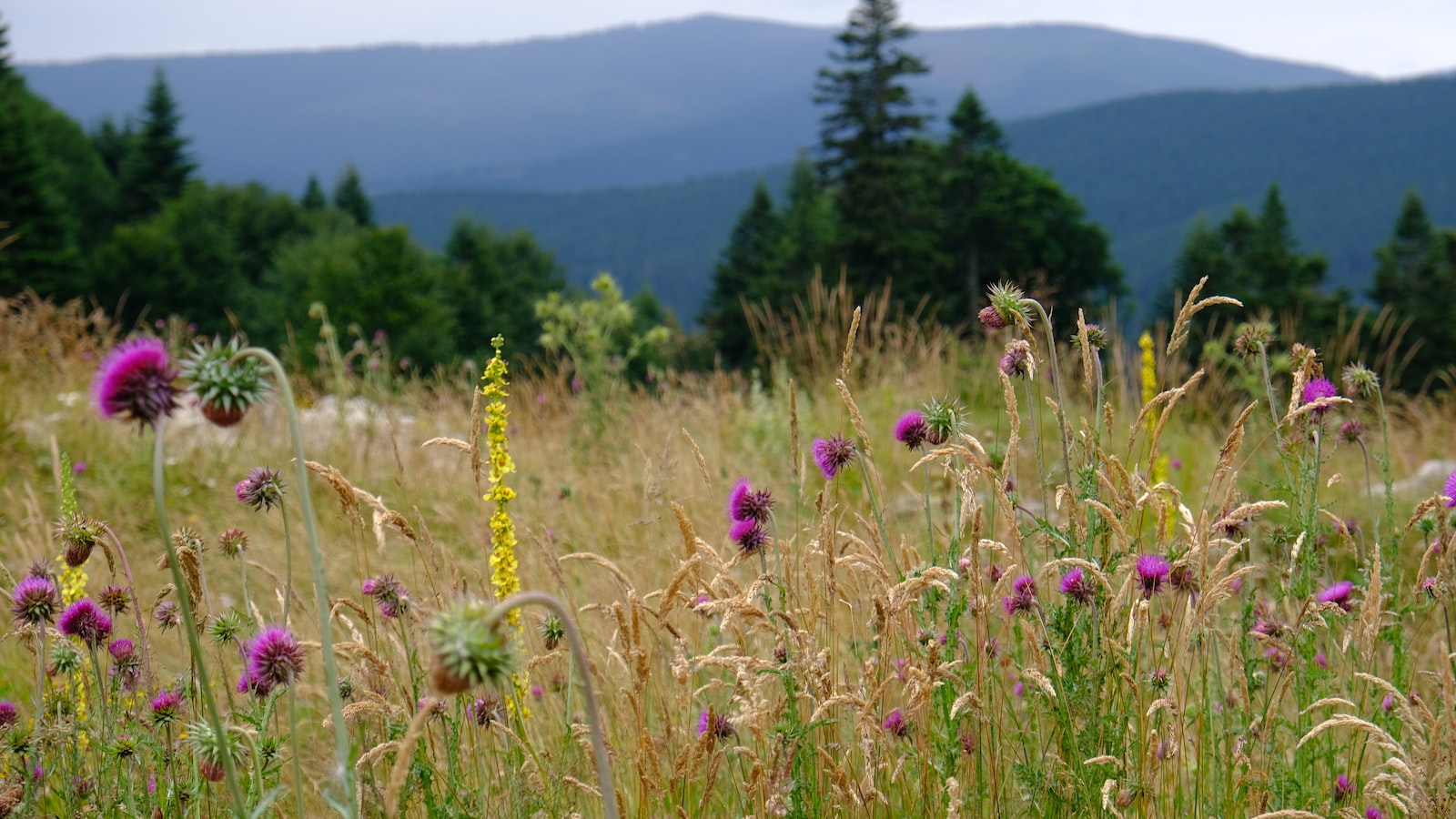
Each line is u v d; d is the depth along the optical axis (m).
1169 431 7.33
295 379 9.09
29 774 2.56
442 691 1.48
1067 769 2.42
